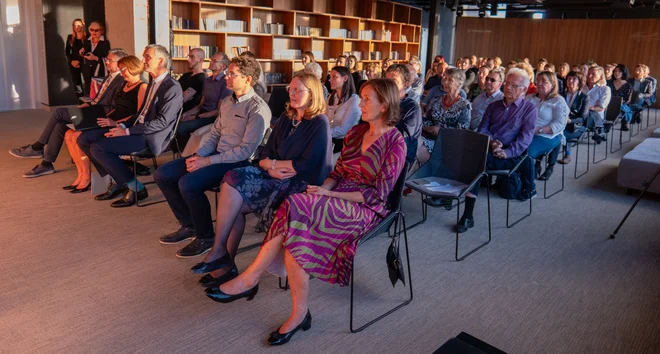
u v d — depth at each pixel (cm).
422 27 1577
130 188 429
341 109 491
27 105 932
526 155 432
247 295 265
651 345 256
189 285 300
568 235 409
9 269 310
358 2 1196
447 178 389
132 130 415
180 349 239
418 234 399
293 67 1029
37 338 242
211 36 902
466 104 456
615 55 1583
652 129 1003
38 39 906
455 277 326
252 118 328
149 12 686
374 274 325
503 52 1725
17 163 549
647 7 1366
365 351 244
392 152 258
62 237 362
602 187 563
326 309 281
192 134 465
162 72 428
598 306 294
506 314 282
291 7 1041
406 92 469
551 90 514
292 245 241
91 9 928
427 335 259
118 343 241
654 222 447
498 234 406
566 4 1441
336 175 282
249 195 293
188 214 358
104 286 295
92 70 809
